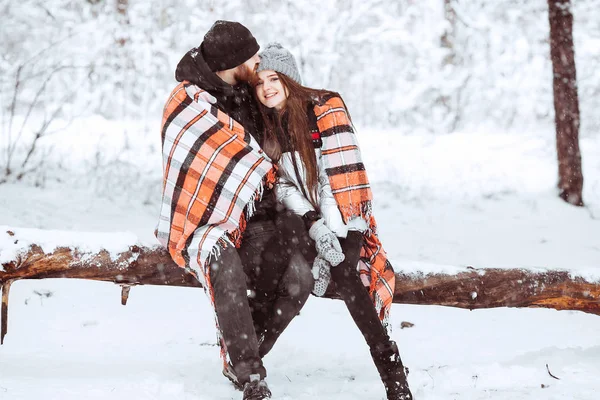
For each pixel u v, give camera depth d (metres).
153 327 6.16
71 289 7.18
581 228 11.42
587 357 5.13
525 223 11.62
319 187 4.49
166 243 4.36
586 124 17.38
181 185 4.29
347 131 4.55
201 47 4.64
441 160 14.65
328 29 17.02
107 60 16.78
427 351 5.55
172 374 4.71
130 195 11.53
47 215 10.20
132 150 13.68
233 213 4.24
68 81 16.34
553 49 12.66
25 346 5.44
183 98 4.44
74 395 4.06
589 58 18.16
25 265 4.55
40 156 12.39
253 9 17.73
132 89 16.94
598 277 5.18
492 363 4.91
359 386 4.46
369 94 18.14
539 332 6.23
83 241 4.64
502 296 5.08
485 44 18.67
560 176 12.67
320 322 6.47
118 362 5.03
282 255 4.32
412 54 18.38
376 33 17.58
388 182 13.36
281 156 4.52
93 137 14.03
